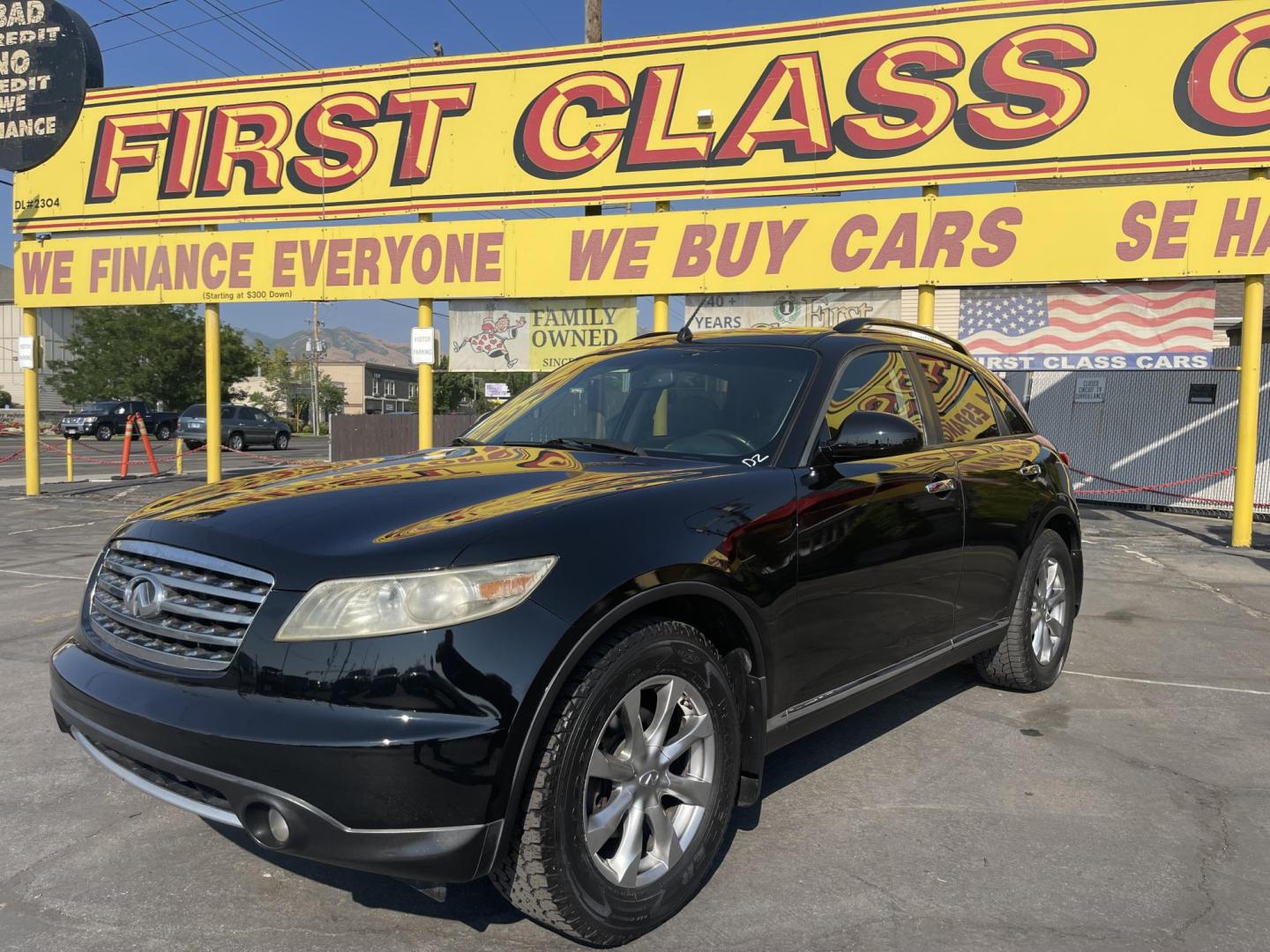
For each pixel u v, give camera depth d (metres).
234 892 2.87
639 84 11.05
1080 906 2.83
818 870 3.04
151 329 52.44
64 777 3.74
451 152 11.77
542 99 11.40
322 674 2.28
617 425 3.77
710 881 2.96
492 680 2.29
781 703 3.13
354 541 2.46
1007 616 4.61
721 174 10.83
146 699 2.46
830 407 3.55
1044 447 5.12
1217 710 4.71
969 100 10.06
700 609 2.89
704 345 4.06
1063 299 10.33
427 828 2.24
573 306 11.72
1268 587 7.90
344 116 12.17
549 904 2.41
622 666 2.52
